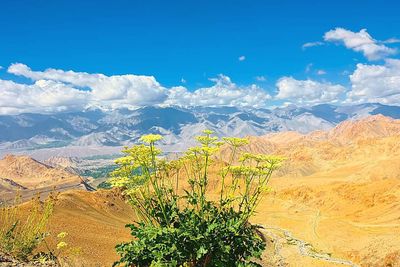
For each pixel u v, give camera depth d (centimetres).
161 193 1276
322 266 7744
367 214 13250
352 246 8906
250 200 1273
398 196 13575
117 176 1309
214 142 1360
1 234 1625
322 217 13512
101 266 1997
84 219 6544
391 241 8150
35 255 1738
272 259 8025
